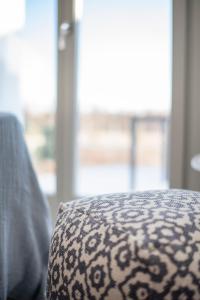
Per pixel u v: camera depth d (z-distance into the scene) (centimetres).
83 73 186
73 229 67
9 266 97
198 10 171
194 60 173
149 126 192
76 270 60
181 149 174
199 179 175
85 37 185
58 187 189
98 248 59
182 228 57
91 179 196
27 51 191
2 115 102
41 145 192
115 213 65
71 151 188
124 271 55
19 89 194
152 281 53
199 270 53
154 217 61
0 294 89
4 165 99
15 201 102
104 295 56
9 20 192
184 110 173
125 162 202
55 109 188
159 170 198
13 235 100
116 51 184
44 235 109
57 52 185
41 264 105
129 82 185
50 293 67
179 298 52
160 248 54
